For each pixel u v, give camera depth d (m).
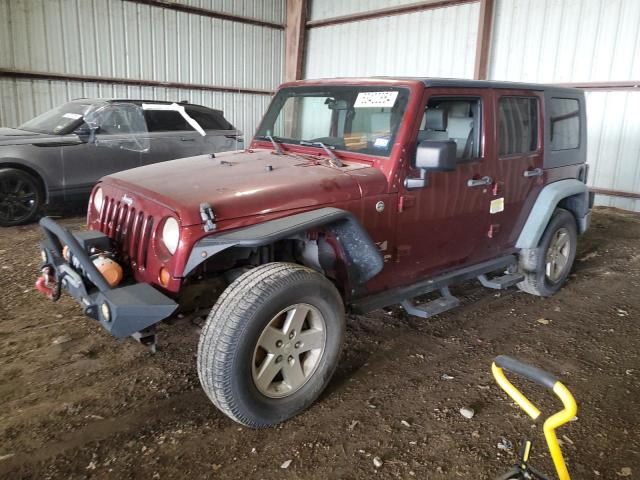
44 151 6.70
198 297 2.83
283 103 3.90
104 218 3.10
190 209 2.49
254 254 2.94
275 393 2.59
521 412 2.79
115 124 7.37
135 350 3.37
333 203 2.84
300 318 2.59
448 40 10.44
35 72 9.59
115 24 10.57
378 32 11.66
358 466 2.36
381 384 3.05
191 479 2.26
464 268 3.83
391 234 3.16
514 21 9.40
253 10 12.85
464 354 3.45
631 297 4.59
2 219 6.56
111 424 2.62
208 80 12.41
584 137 4.74
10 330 3.63
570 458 2.44
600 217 7.98
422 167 2.92
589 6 8.45
